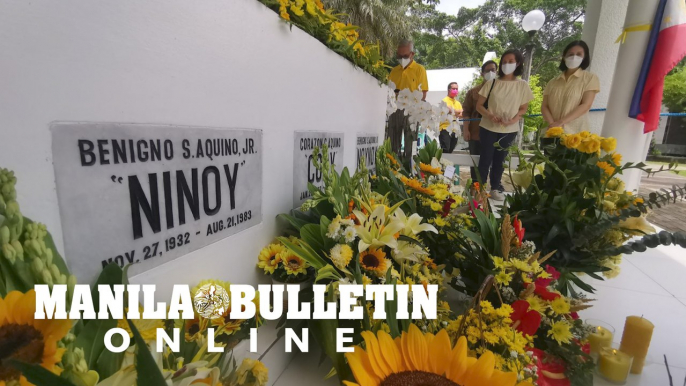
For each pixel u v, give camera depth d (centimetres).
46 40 54
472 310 93
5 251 45
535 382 90
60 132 58
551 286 124
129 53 68
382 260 116
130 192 72
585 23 414
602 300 178
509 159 189
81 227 63
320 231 122
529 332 97
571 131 313
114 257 70
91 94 62
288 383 108
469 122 489
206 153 92
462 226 152
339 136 188
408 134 342
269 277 131
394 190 178
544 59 1994
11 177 45
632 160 311
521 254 118
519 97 351
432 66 2422
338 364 93
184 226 87
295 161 144
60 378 37
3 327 42
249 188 114
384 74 259
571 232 145
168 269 83
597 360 125
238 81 103
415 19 1043
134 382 51
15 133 52
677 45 269
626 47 296
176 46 79
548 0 2022
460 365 68
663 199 126
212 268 99
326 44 168
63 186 59
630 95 298
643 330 120
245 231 114
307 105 149
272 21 118
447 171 246
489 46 2169
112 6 64
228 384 74
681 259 244
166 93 78
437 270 138
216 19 91
